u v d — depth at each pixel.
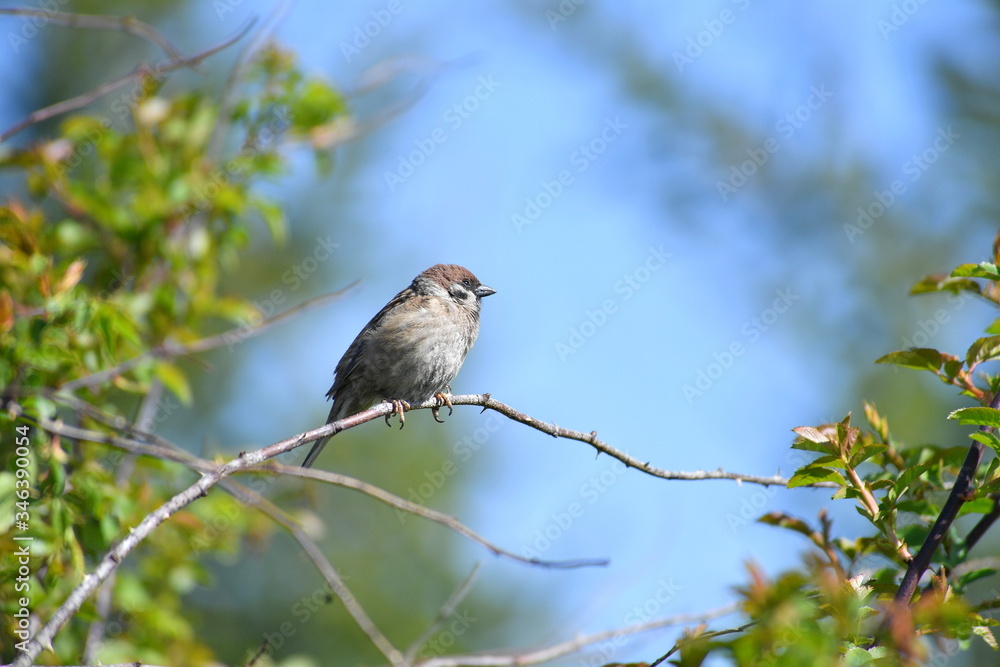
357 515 16.66
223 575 15.66
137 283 10.84
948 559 6.75
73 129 10.57
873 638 5.13
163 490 9.90
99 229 10.82
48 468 9.30
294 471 7.95
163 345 10.55
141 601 9.24
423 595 16.22
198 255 10.95
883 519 6.32
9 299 8.45
